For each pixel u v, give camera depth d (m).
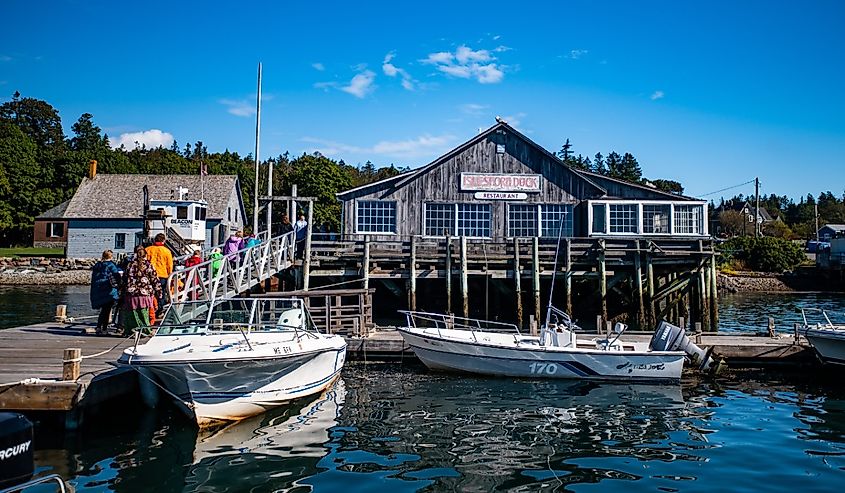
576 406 10.69
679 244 22.11
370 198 23.45
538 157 23.95
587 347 13.38
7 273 43.03
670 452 8.23
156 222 38.00
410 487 6.83
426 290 22.48
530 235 23.66
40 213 64.44
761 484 7.09
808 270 49.69
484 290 22.36
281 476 7.12
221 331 10.08
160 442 8.31
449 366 13.38
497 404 10.77
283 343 9.84
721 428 9.43
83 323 14.83
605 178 23.75
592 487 6.93
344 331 15.81
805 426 9.59
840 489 6.95
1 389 8.08
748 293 44.19
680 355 12.74
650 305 19.94
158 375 8.80
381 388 11.98
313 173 59.41
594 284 22.52
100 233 46.19
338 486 6.84
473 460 7.78
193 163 88.88
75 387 8.14
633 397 11.45
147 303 12.01
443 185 23.70
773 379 13.21
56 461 7.53
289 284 20.45
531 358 12.86
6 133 66.81
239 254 16.48
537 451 8.19
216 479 7.00
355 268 20.12
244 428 9.06
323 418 9.68
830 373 13.85
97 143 107.81
